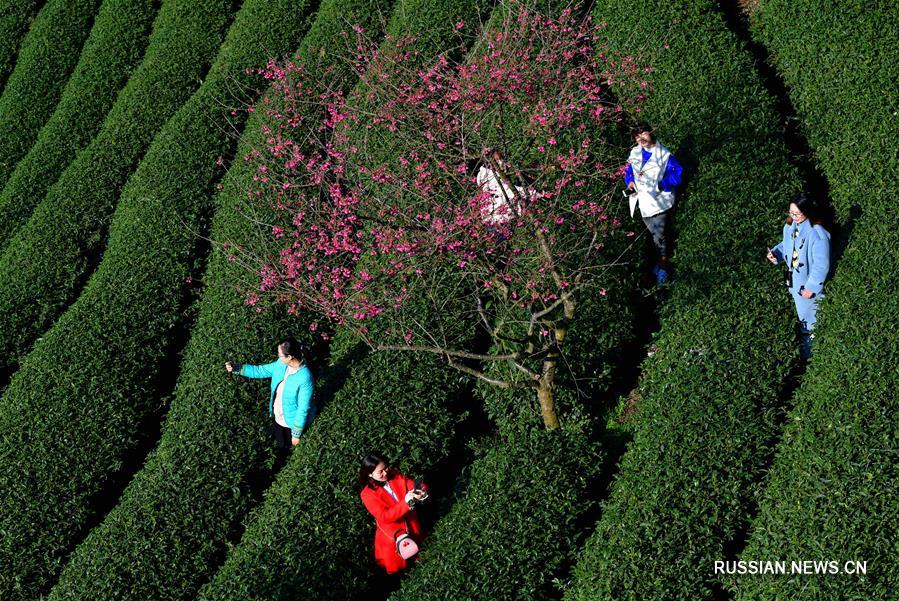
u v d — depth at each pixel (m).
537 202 12.10
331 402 13.20
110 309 15.99
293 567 11.20
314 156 16.28
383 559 11.29
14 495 13.40
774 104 14.84
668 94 15.43
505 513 11.06
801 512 9.87
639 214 14.06
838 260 12.28
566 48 14.98
